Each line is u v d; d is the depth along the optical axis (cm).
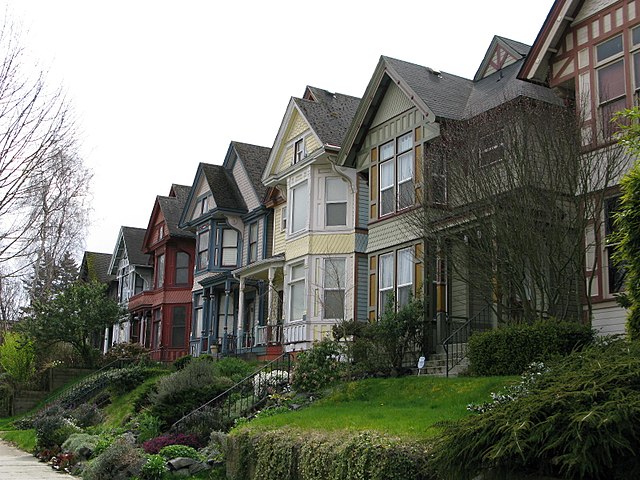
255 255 3438
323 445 1033
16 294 4388
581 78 1722
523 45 2441
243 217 3559
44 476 1616
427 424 1084
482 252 1589
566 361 863
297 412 1509
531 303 1580
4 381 3616
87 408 2445
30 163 1480
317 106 2977
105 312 3800
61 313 3694
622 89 1625
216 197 3562
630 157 1466
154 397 1992
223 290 3647
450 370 1777
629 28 1625
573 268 1514
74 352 3866
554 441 647
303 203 2820
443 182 1789
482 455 706
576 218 1500
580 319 1526
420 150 2152
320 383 1833
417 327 1961
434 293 2011
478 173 1603
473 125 1681
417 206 1841
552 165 1521
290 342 2619
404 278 2170
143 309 4425
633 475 629
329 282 2664
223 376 2111
